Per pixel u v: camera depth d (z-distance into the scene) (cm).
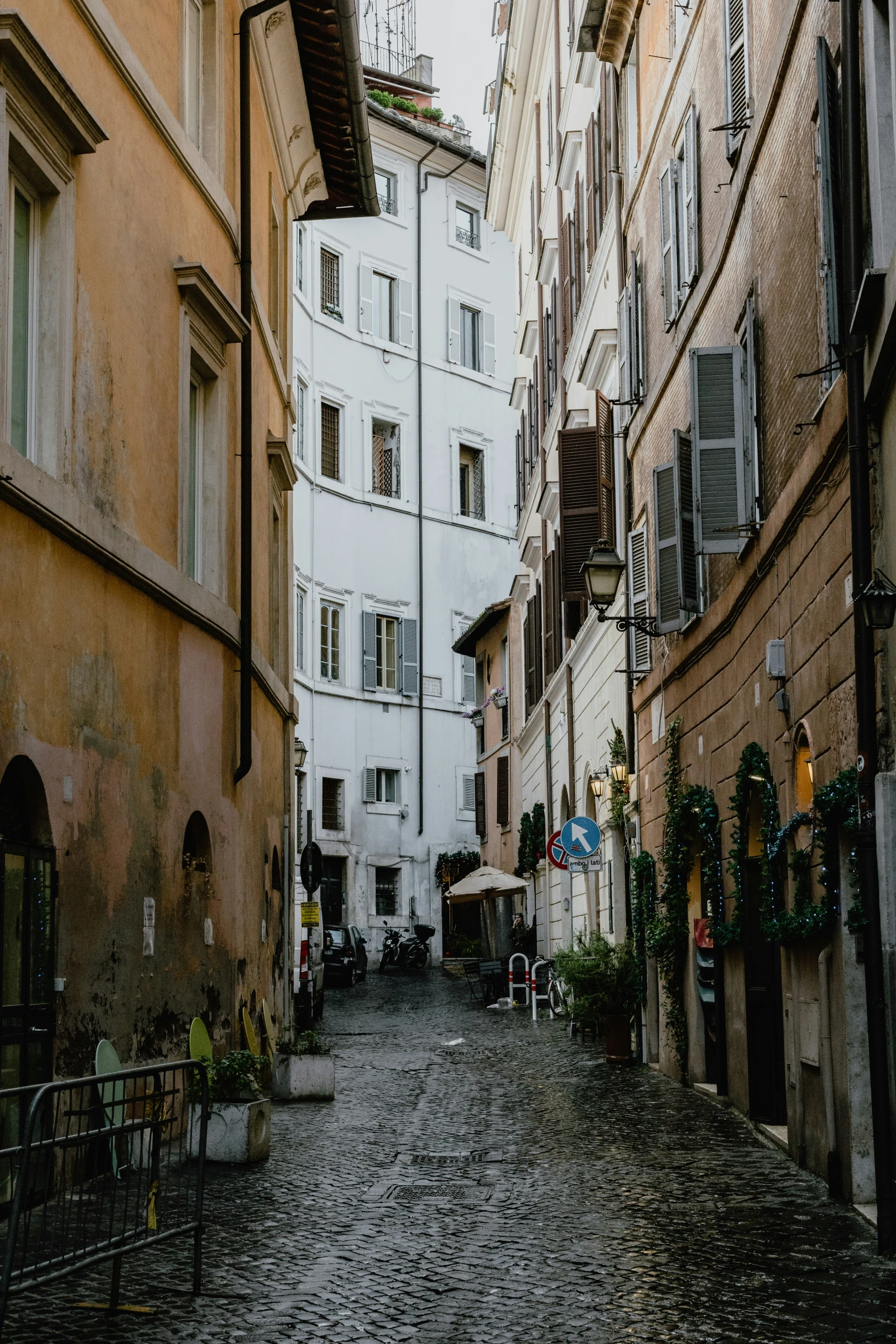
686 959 1736
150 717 1291
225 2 1658
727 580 1484
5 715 972
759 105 1298
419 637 5091
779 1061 1314
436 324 5294
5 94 994
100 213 1202
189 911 1395
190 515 1554
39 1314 710
